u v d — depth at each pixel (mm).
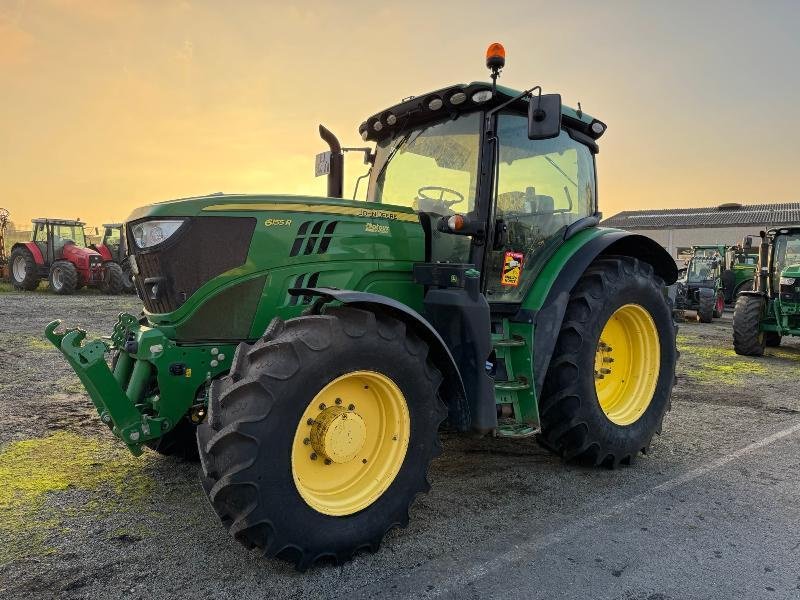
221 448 2229
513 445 4168
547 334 3420
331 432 2443
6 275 18453
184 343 2816
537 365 3379
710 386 6348
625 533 2832
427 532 2811
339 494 2551
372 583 2350
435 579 2389
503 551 2635
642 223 36469
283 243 2943
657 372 4008
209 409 2344
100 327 9133
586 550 2656
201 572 2387
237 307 2865
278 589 2289
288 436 2289
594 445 3557
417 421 2666
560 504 3166
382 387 2602
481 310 2969
